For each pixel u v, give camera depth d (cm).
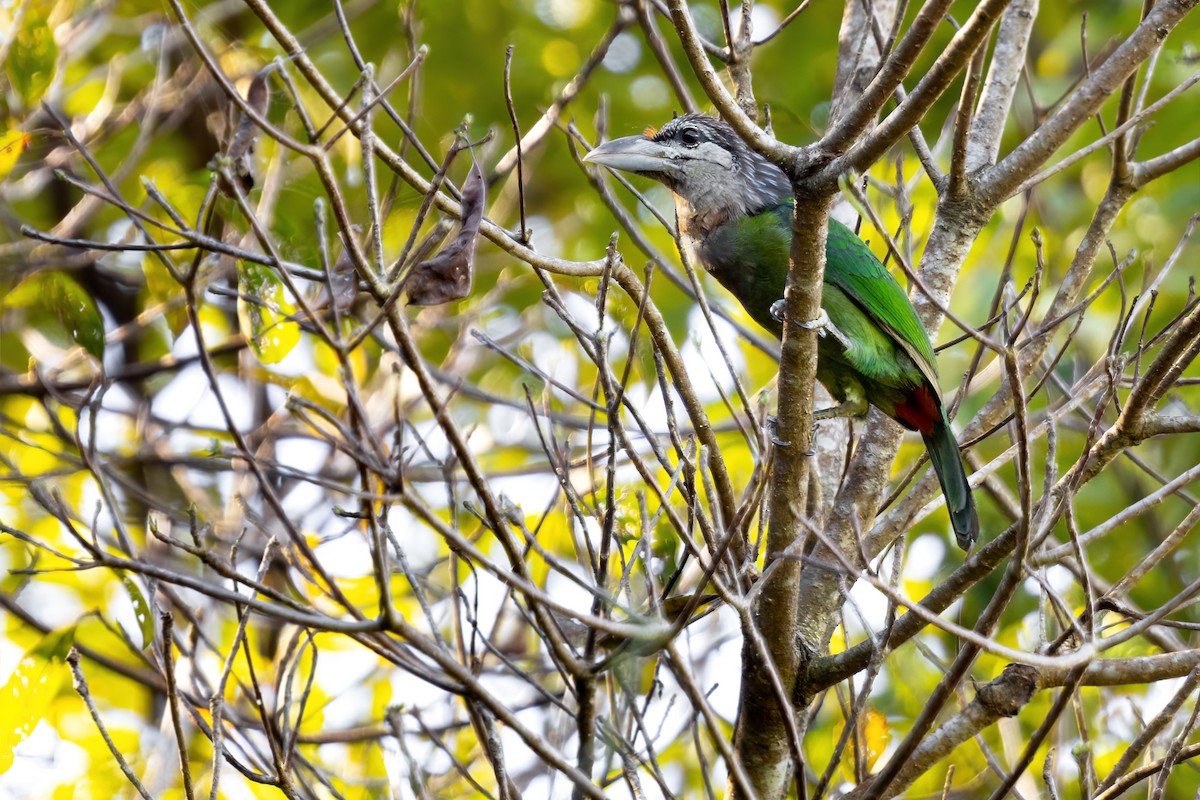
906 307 1030
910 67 685
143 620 835
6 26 1247
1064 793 1067
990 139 1049
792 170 734
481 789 750
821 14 1530
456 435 600
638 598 778
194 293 628
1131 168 926
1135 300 813
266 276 809
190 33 568
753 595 684
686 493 701
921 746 777
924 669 1111
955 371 1369
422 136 1401
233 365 1386
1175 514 1348
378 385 1312
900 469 1428
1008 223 1422
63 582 1128
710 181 1109
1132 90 920
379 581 577
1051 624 1139
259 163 1004
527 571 629
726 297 1413
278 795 952
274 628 1149
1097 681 771
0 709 867
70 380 1308
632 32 1532
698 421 806
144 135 1229
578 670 632
